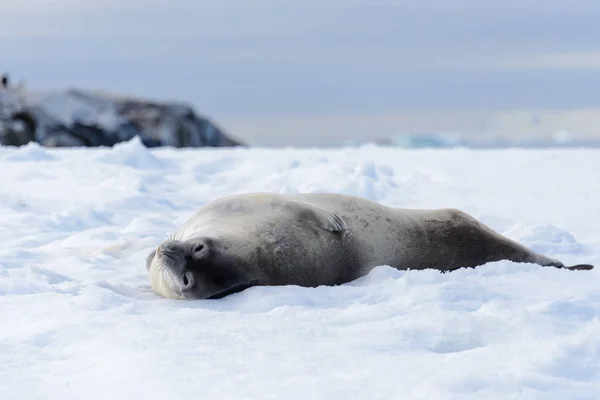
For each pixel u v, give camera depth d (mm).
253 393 9469
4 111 80875
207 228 16344
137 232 21781
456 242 18531
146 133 87750
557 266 18875
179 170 32688
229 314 13500
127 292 16188
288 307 13797
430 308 13859
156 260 16078
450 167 36344
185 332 12031
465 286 15297
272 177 29500
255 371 10281
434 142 140750
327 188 26812
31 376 10188
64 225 22812
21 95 85375
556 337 11742
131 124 86438
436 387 9609
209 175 31422
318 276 16609
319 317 13250
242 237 15961
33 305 13680
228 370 10297
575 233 22797
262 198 17312
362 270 17328
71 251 19641
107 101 89188
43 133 81562
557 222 24328
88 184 28125
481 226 19156
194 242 15281
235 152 40281
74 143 82562
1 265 17578
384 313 13406
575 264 19312
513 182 32375
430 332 12219
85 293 14422
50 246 20312
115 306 13977
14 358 10914
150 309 13930
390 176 31703
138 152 32969
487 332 12359
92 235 21359
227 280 15375
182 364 10508
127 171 30125
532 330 12312
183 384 9727
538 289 15555
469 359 10836
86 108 86000
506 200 28125
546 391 9531
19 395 9492
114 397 9398
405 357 10984
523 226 22578
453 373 10078
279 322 12859
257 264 15844
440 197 28312
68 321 12617
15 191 26188
